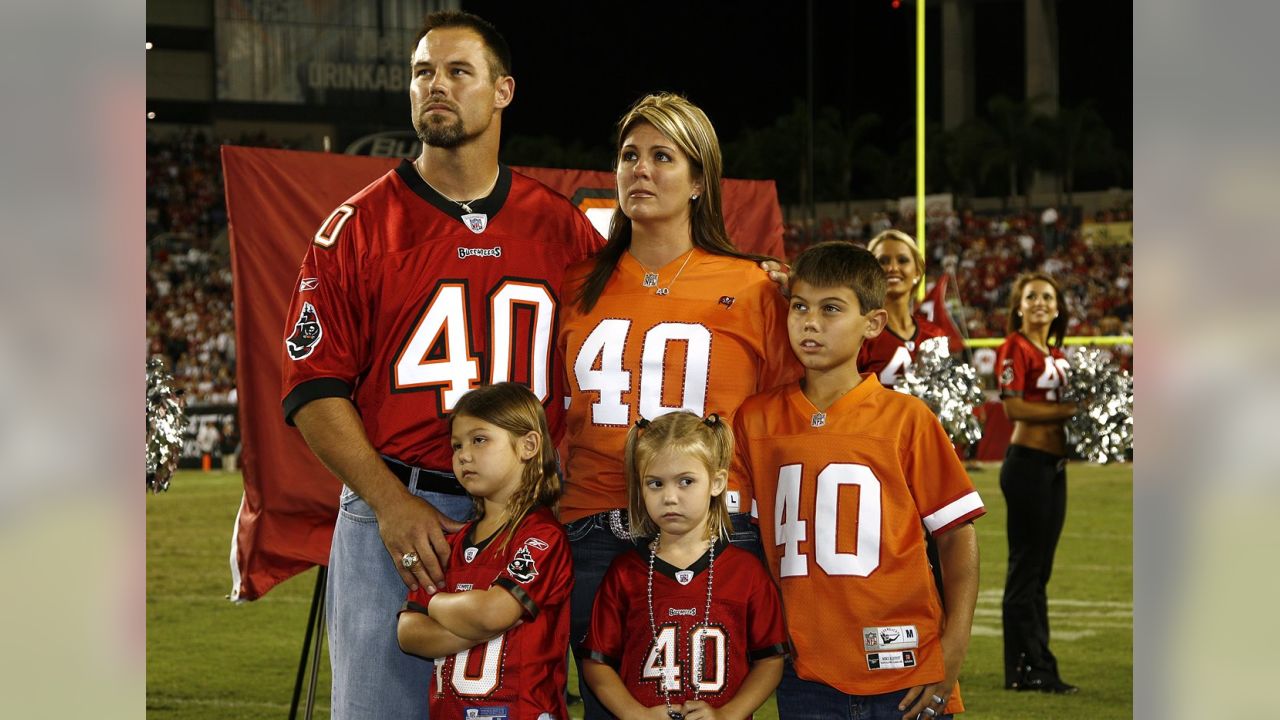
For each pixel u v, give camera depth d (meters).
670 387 6.33
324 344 6.21
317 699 11.55
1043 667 11.91
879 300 6.40
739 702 5.92
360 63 55.03
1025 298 12.32
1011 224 60.34
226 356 48.34
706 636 5.96
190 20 54.12
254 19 54.38
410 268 6.37
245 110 54.56
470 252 6.47
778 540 6.42
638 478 6.02
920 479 6.36
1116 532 22.89
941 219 60.88
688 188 6.41
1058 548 21.14
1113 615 15.79
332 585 6.59
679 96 6.55
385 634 6.29
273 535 9.16
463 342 6.39
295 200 9.44
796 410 6.49
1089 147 63.47
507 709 5.78
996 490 27.98
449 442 6.35
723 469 6.05
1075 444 12.44
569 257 6.79
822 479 6.34
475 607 5.72
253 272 9.30
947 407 10.91
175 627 15.21
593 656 6.06
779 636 6.11
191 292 51.38
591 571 6.36
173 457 8.84
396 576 6.33
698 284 6.46
